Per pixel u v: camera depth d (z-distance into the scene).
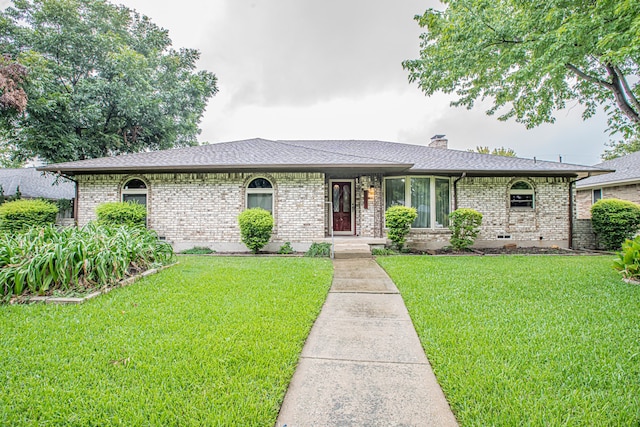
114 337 3.29
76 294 4.68
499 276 6.24
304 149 11.94
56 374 2.59
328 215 11.88
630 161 15.96
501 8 8.90
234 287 5.30
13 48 15.25
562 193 11.25
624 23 6.82
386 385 2.53
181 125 21.16
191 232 10.47
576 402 2.21
